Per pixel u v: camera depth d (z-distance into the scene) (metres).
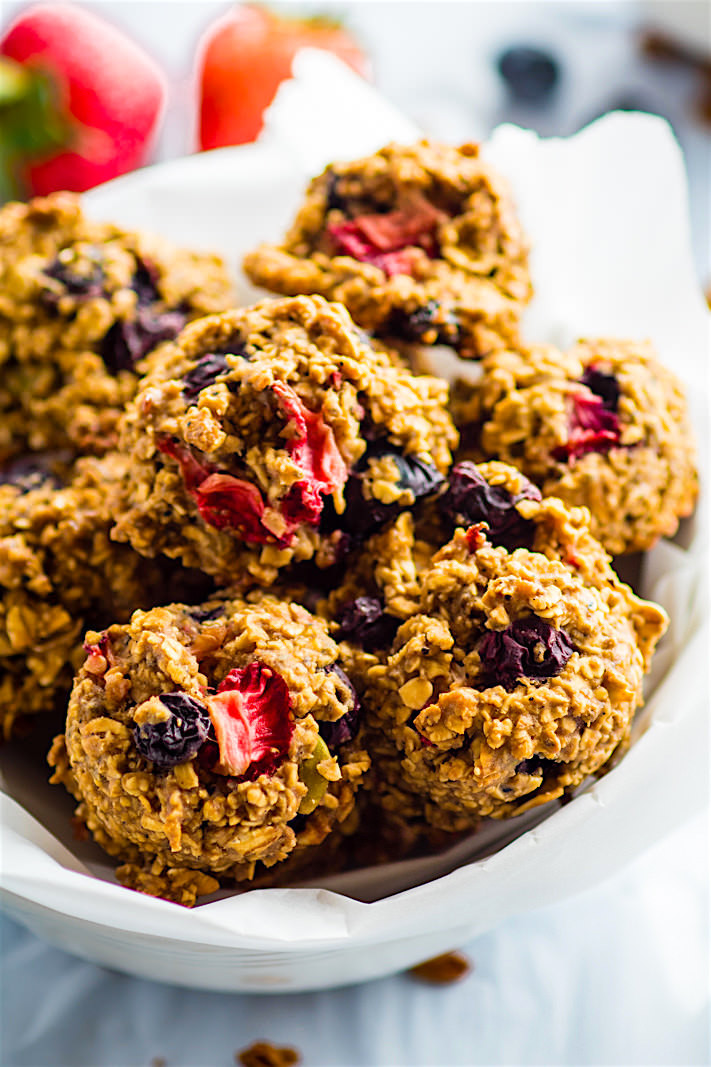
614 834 0.33
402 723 0.32
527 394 0.35
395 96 0.60
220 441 0.32
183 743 0.31
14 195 0.53
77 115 0.51
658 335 0.41
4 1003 0.38
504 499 0.34
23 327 0.37
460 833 0.34
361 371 0.33
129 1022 0.38
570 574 0.33
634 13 0.62
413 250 0.37
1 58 0.51
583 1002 0.39
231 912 0.32
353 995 0.39
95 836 0.33
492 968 0.39
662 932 0.40
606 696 0.32
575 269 0.41
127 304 0.37
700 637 0.36
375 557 0.34
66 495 0.36
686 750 0.34
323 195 0.37
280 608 0.33
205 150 0.54
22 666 0.36
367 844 0.35
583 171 0.41
